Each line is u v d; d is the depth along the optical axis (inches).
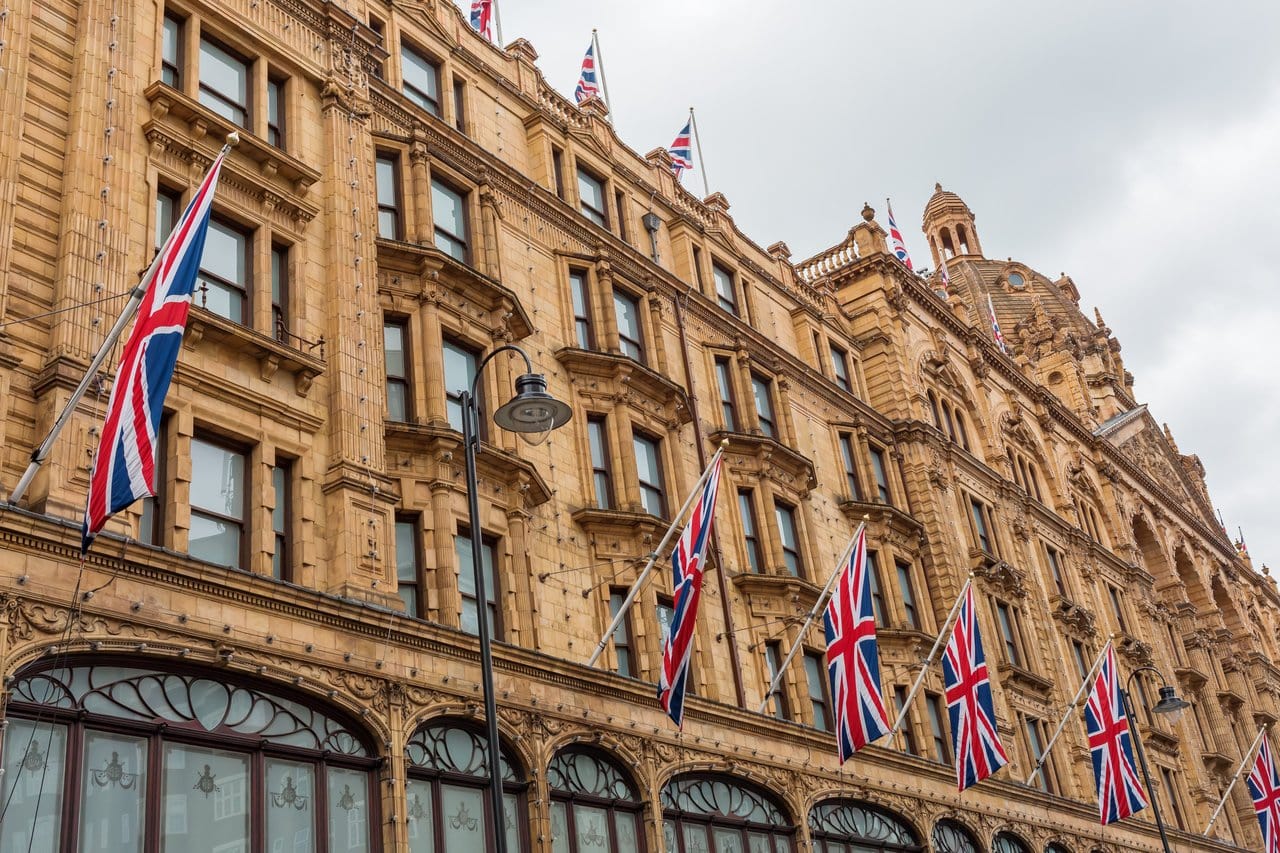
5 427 765.3
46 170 858.8
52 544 720.3
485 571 1097.4
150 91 940.0
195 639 777.6
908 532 1806.1
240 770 788.0
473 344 1190.9
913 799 1489.9
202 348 901.2
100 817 703.1
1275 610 3752.5
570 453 1268.5
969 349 2369.6
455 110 1391.5
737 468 1512.1
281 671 821.2
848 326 2063.2
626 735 1098.7
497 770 703.1
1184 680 2687.0
